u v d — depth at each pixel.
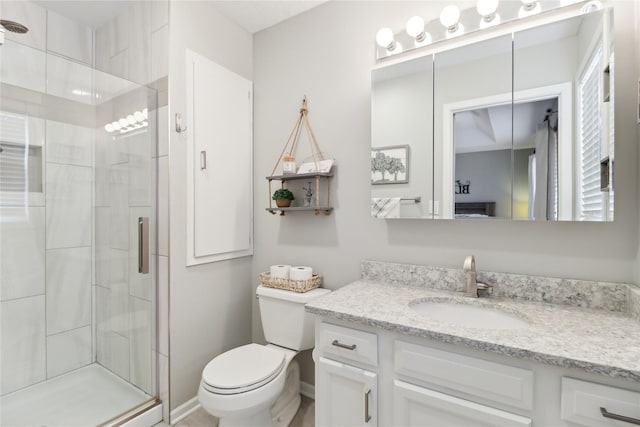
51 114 1.87
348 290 1.50
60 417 1.63
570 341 0.91
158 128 1.74
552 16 1.31
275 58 2.12
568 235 1.29
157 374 1.77
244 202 2.15
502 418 0.91
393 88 1.62
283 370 1.54
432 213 1.52
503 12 1.40
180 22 1.75
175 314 1.73
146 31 1.84
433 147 1.52
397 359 1.08
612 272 1.21
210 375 1.42
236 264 2.11
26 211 1.82
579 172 1.21
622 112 1.19
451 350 1.00
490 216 1.39
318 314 1.24
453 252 1.53
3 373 1.77
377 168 1.66
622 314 1.15
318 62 1.94
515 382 0.89
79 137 1.99
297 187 2.02
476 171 1.42
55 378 1.94
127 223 1.89
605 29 1.17
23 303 1.83
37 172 1.84
